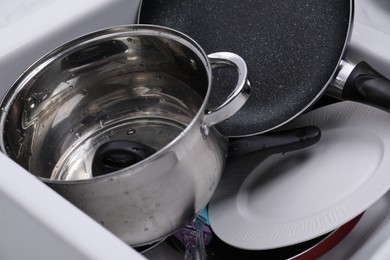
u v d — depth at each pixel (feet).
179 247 2.14
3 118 1.86
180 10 2.49
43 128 2.10
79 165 2.20
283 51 2.27
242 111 2.30
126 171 1.55
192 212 1.78
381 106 1.95
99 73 2.15
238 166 2.27
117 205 1.64
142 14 2.50
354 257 1.88
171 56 2.07
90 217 1.57
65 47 2.03
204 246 2.04
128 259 1.42
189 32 2.47
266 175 2.22
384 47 2.19
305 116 2.29
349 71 2.02
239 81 1.74
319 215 1.86
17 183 1.66
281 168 2.20
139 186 1.60
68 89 2.13
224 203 2.16
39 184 1.66
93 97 2.21
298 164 2.17
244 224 2.03
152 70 2.17
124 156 1.84
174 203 1.69
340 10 2.13
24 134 2.00
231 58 1.84
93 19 2.45
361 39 2.22
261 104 2.28
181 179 1.66
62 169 2.18
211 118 1.70
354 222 2.01
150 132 2.24
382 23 2.52
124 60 2.14
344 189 1.93
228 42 2.39
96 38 2.05
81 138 2.24
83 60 2.09
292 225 1.89
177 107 2.23
